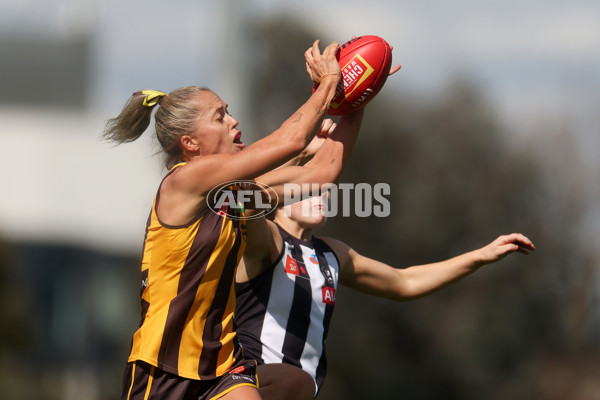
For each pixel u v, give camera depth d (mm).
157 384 14117
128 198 104375
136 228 103875
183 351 14141
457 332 79312
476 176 87688
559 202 102250
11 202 103375
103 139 15820
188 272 14188
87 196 103875
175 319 14094
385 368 75000
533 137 103500
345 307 74938
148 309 14398
